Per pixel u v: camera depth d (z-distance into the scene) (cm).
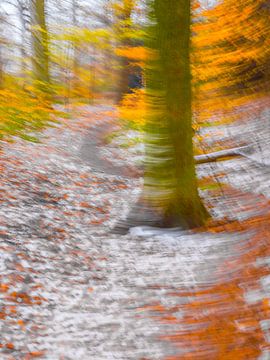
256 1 914
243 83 1000
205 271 583
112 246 727
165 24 743
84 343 466
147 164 798
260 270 509
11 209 778
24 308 513
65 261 648
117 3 1021
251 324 423
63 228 761
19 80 1647
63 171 1136
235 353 393
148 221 786
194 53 952
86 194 993
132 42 1025
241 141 1045
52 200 895
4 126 1378
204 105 998
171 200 786
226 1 933
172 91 760
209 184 906
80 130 1759
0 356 423
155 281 600
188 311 497
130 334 482
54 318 507
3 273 568
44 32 1301
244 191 841
